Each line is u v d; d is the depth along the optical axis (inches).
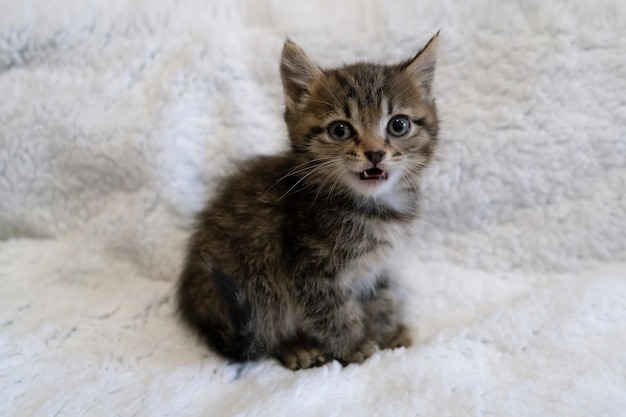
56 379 11.7
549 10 14.3
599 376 11.3
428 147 12.8
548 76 14.5
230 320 12.4
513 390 11.1
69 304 13.7
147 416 10.8
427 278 14.9
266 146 15.5
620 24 14.1
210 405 11.2
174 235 15.2
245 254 12.8
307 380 11.5
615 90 14.2
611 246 14.5
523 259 14.9
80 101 15.2
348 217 12.4
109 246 15.1
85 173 15.3
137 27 15.3
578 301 12.9
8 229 15.6
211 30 15.3
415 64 12.6
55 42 15.2
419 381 11.4
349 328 12.7
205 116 15.4
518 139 14.7
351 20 15.1
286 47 12.5
